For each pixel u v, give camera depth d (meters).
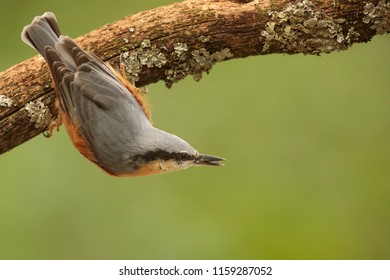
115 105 10.02
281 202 12.70
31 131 10.27
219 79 13.59
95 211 12.52
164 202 12.65
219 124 13.24
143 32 10.37
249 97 13.48
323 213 12.61
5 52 13.46
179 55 10.40
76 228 12.38
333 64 13.81
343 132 13.27
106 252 12.30
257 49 10.48
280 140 13.18
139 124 10.05
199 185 12.85
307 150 13.12
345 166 12.98
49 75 10.24
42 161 12.69
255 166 12.95
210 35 10.37
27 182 12.55
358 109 13.43
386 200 12.73
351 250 12.30
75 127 10.09
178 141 9.99
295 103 13.46
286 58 13.81
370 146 13.08
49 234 12.27
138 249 12.29
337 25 10.30
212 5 10.46
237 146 13.12
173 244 12.31
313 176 12.93
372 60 13.84
